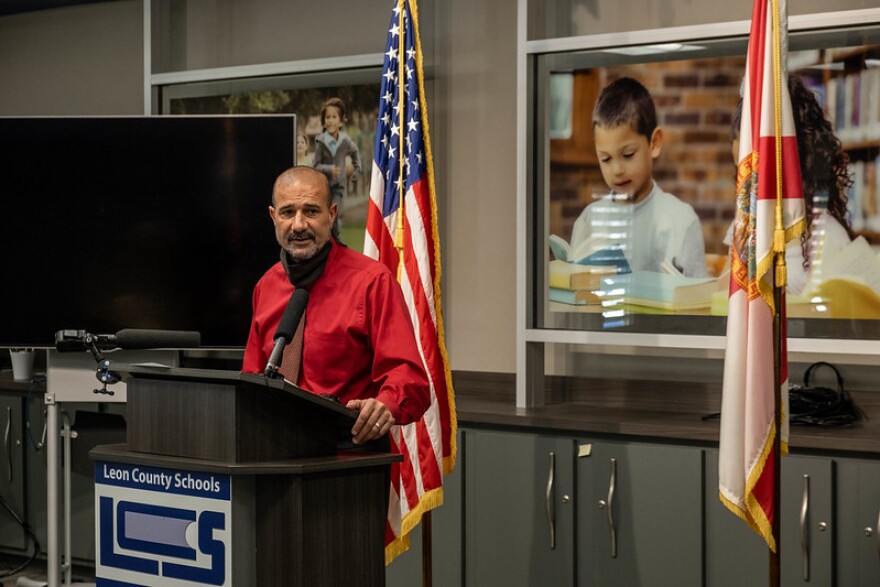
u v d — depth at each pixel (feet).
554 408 13.82
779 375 10.52
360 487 7.39
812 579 11.51
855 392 12.59
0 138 14.78
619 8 13.62
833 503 11.42
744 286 10.80
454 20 15.25
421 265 12.12
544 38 14.01
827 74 12.37
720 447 10.84
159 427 7.30
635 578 12.50
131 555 7.38
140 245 14.73
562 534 12.92
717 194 12.98
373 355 8.91
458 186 15.29
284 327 7.53
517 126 14.33
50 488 14.48
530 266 13.88
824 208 12.38
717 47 12.95
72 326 14.66
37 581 15.42
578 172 13.67
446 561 13.67
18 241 14.73
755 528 10.65
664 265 13.23
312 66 15.74
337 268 9.01
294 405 7.20
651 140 13.29
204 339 14.67
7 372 17.71
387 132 12.64
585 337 13.50
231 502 6.88
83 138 14.76
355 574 7.34
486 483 13.42
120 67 18.02
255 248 14.66
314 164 15.88
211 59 16.92
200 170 14.73
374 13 15.78
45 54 18.70
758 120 10.73
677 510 12.26
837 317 12.31
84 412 14.97
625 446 12.56
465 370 15.25
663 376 13.79
